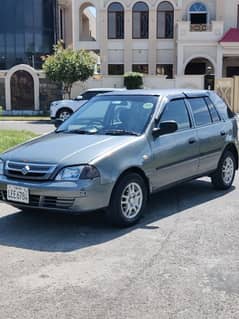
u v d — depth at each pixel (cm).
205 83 3194
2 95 3059
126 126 682
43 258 516
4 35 3828
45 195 582
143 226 630
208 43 3759
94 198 582
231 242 566
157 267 489
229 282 453
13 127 2184
